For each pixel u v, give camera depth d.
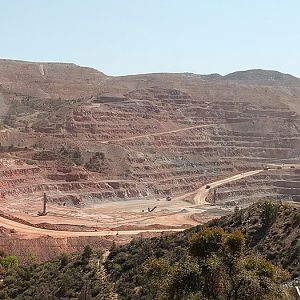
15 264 79.25
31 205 141.62
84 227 114.38
